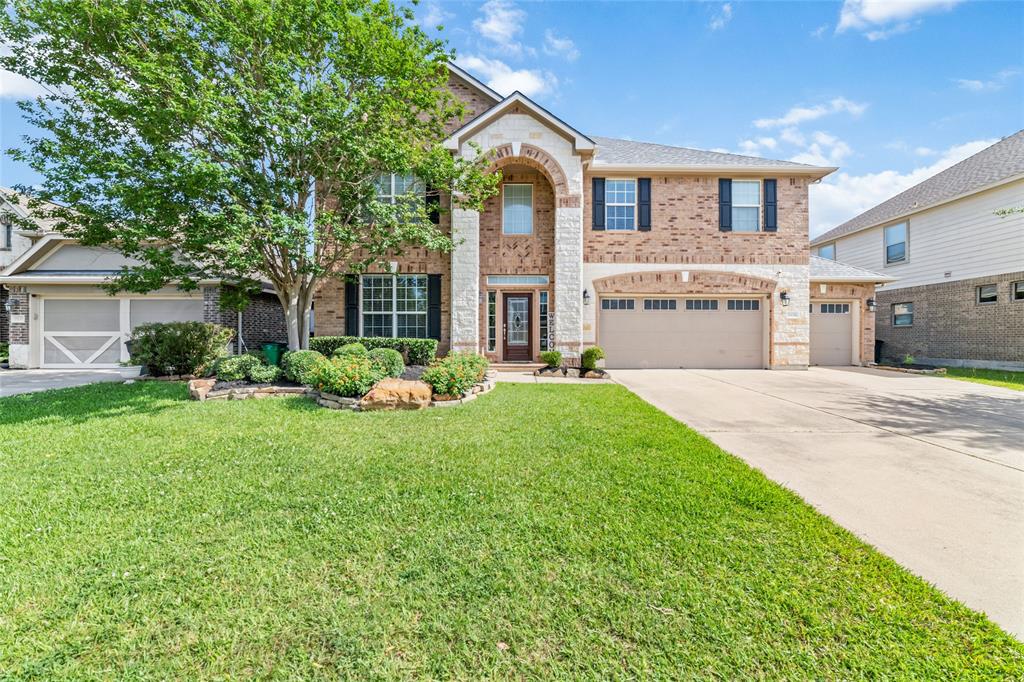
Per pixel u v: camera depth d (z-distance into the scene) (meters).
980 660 2.01
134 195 7.88
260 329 15.52
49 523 3.21
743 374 12.95
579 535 3.09
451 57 9.89
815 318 15.52
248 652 2.07
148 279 9.06
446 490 3.85
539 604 2.38
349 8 8.97
